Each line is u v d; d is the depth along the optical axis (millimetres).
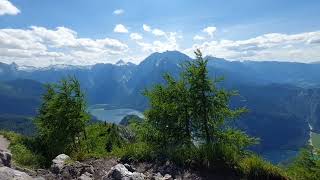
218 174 13031
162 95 28562
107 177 11688
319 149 25312
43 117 40719
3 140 36562
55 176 13359
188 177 12859
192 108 27234
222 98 27375
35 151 31766
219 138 26656
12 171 10836
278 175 12805
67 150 36188
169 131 27438
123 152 15492
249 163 13094
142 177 11719
